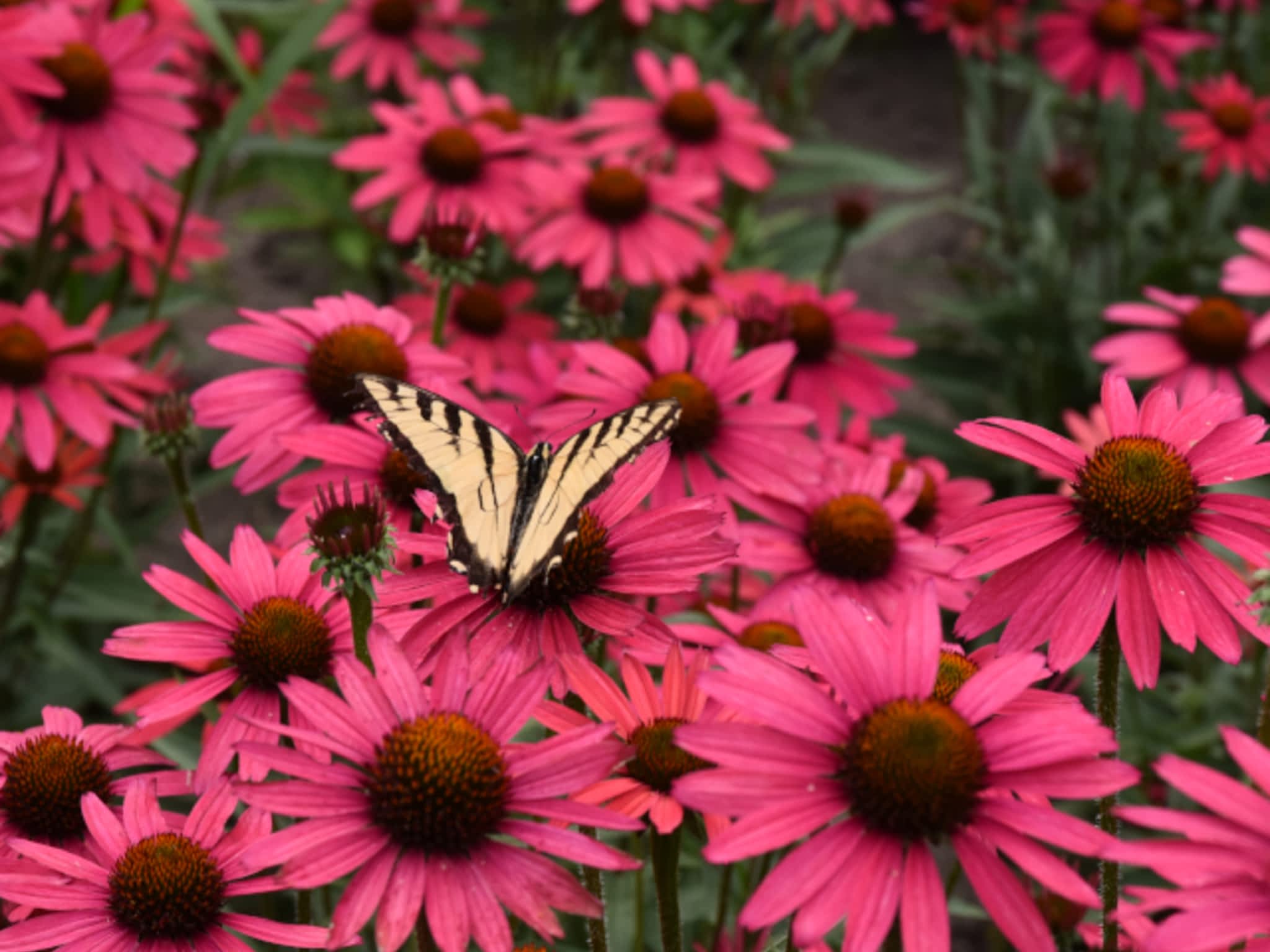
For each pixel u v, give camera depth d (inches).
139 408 42.3
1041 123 74.9
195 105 53.4
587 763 25.9
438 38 65.9
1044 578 29.2
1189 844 23.8
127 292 56.3
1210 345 50.1
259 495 66.6
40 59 43.3
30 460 41.8
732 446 37.3
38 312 41.8
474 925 24.9
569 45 76.2
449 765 25.3
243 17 68.1
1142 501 29.0
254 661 30.3
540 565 28.4
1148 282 64.4
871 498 37.7
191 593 31.0
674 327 38.9
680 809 27.3
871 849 24.8
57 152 43.3
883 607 36.5
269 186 93.6
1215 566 29.0
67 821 29.5
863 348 45.5
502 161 51.9
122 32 45.4
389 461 34.0
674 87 57.1
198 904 27.3
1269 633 28.5
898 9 121.0
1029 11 97.5
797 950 26.8
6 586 43.8
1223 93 63.0
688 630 33.4
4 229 42.6
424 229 38.4
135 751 31.1
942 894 24.5
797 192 67.8
